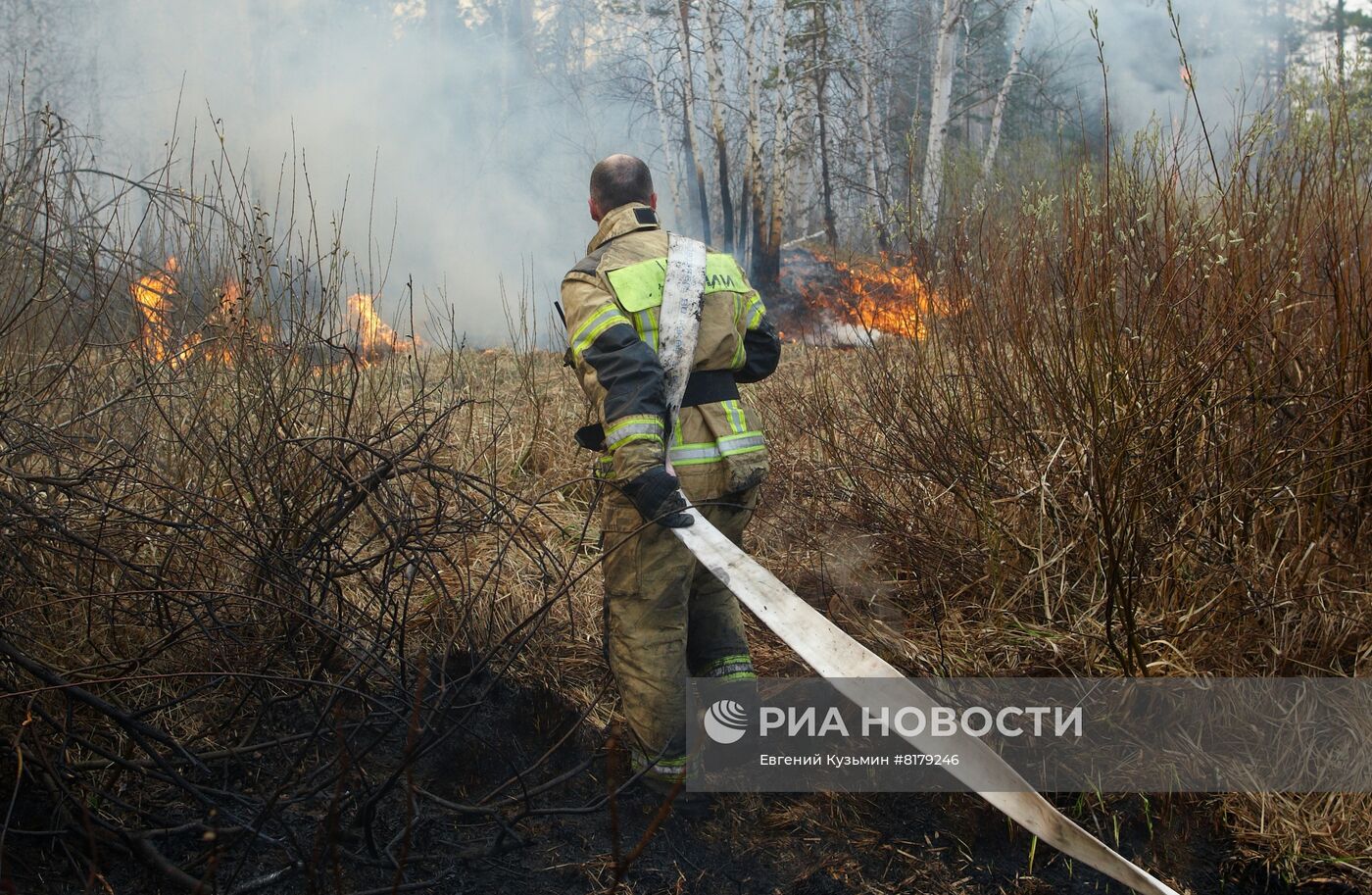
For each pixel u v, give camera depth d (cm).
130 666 222
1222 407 287
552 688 281
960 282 339
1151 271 297
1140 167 320
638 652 233
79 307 281
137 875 200
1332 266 303
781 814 238
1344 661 268
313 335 294
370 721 254
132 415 283
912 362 357
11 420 228
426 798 233
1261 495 282
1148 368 276
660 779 235
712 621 254
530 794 232
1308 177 325
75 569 243
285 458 266
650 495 214
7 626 221
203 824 203
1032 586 292
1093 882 216
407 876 211
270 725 248
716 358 237
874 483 347
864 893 214
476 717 271
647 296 229
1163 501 282
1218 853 223
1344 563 289
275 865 208
